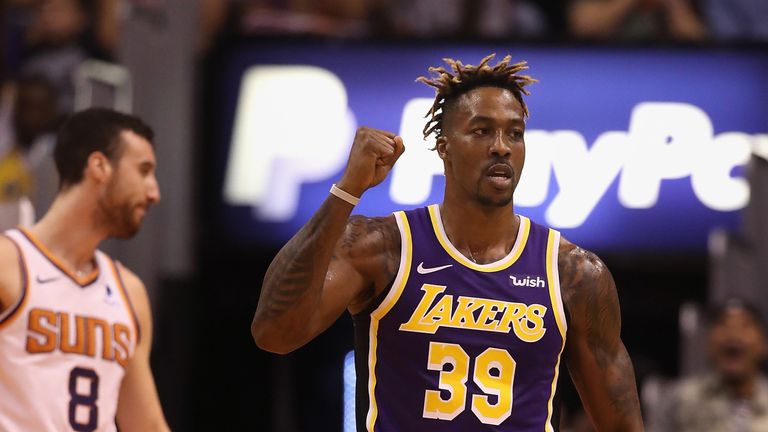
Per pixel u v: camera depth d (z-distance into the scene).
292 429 25.00
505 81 10.42
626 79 24.55
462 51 24.62
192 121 23.98
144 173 12.95
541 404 10.12
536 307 10.20
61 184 12.77
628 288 24.77
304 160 24.84
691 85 24.50
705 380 20.27
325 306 10.02
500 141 10.13
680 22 27.47
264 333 9.94
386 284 10.16
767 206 21.17
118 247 20.16
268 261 24.77
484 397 9.98
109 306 12.67
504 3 27.84
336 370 25.03
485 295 10.16
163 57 22.62
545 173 24.47
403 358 10.06
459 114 10.30
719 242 21.34
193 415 24.72
